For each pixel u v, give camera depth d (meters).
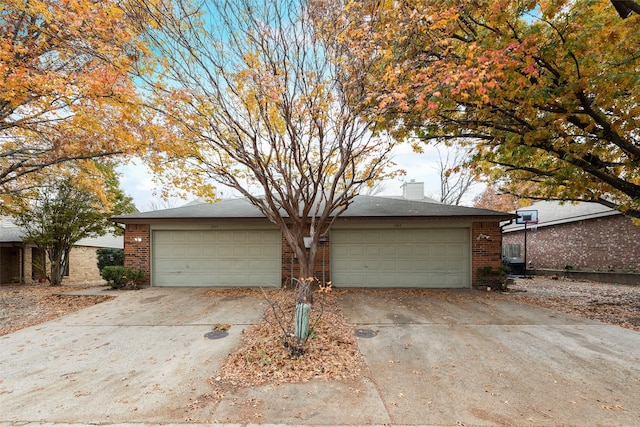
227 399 3.83
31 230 13.52
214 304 8.49
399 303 8.49
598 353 5.14
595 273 13.99
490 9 5.54
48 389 4.15
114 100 6.67
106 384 4.27
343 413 3.51
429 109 5.81
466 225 10.66
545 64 5.95
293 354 4.96
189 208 11.88
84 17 5.94
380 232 10.87
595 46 5.73
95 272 20.16
